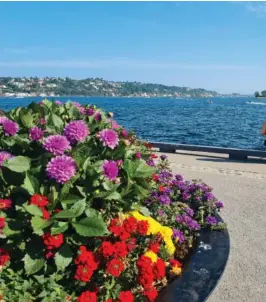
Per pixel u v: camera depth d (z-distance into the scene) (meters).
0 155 3.07
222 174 10.05
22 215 2.77
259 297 4.12
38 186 2.89
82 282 2.71
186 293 2.84
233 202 7.48
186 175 9.88
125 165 3.42
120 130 4.49
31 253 2.71
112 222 2.94
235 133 30.31
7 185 3.04
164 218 3.89
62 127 3.53
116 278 2.83
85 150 3.25
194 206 4.62
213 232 4.04
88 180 3.06
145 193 3.35
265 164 11.53
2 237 2.63
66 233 2.82
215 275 3.09
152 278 2.71
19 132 3.66
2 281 2.60
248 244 5.46
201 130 32.84
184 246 3.64
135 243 3.06
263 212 6.86
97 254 2.76
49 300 2.53
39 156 3.15
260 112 71.25
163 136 28.08
